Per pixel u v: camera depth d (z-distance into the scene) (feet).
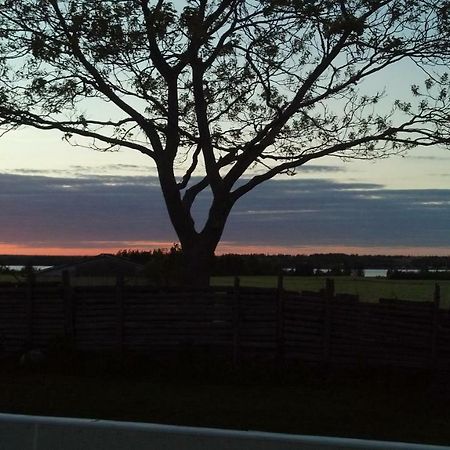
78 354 45.70
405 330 43.70
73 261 83.05
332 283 44.86
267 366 43.93
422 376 42.88
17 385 40.40
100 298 46.65
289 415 33.30
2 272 68.95
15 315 47.70
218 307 45.42
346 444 12.89
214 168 49.85
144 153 50.01
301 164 49.19
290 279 94.94
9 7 43.91
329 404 36.37
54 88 46.29
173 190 49.42
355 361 44.01
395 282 104.06
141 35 43.78
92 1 42.73
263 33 47.19
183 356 44.68
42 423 14.34
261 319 45.14
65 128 46.83
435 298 43.42
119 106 48.11
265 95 49.93
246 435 13.50
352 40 46.21
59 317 47.14
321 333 44.57
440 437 29.48
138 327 46.01
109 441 14.02
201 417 32.40
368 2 44.78
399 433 30.04
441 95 46.52
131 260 87.25
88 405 34.88
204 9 46.09
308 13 44.68
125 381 42.37
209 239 50.39
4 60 45.32
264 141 48.11
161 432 13.83
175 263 66.49
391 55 46.68
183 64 47.14
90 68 45.93
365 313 44.14
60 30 44.16
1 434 14.51
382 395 39.58
